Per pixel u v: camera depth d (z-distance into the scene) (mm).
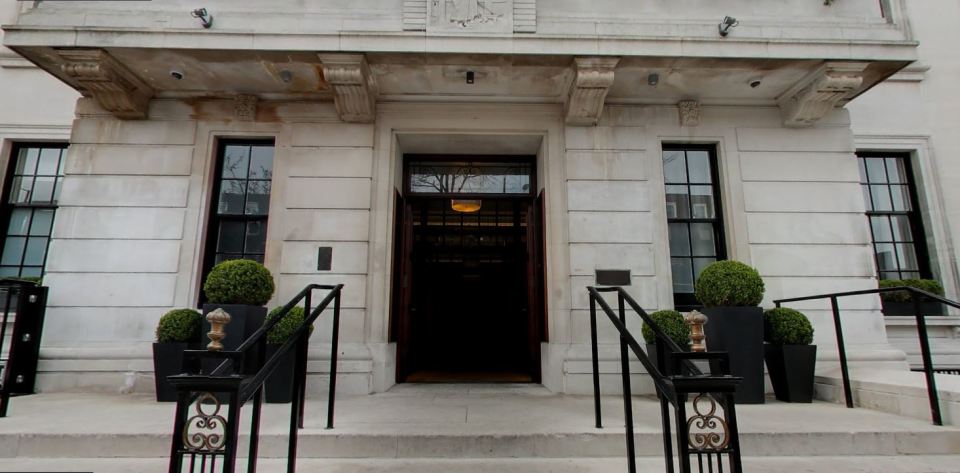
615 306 5191
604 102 5652
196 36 4621
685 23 5090
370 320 5156
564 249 5387
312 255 5238
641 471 2750
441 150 6117
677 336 4461
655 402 4391
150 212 5340
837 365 5078
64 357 4977
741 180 5578
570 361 5004
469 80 5223
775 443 3096
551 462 2930
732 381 1935
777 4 5285
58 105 6660
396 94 5551
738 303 4414
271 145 5723
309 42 4652
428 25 4840
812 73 5113
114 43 4586
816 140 5691
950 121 7078
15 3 6855
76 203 5312
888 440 3137
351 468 2807
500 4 4895
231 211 5590
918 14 7344
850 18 5227
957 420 3291
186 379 1881
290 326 4344
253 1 5082
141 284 5188
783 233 5465
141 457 2988
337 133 5527
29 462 2889
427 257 6957
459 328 8719
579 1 5207
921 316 3549
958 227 6762
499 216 6531
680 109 5695
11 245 6371
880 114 7066
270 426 3268
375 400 4430
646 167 5559
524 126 5648
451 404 4203
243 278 4375
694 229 5703
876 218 6973
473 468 2820
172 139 5504
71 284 5152
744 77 5207
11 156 6594
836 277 5379
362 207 5352
